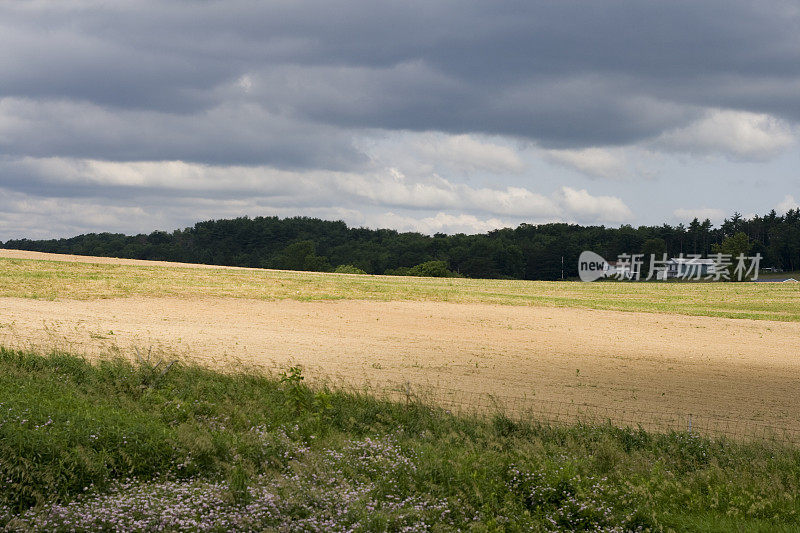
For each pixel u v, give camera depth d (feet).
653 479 32.99
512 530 26.84
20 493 26.08
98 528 23.58
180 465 30.30
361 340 99.76
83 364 53.42
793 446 44.62
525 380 71.87
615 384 73.05
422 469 31.01
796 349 115.24
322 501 26.50
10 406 33.63
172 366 55.01
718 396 68.74
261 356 77.56
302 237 648.38
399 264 540.93
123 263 225.15
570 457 35.37
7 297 122.11
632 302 195.42
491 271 500.74
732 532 27.68
